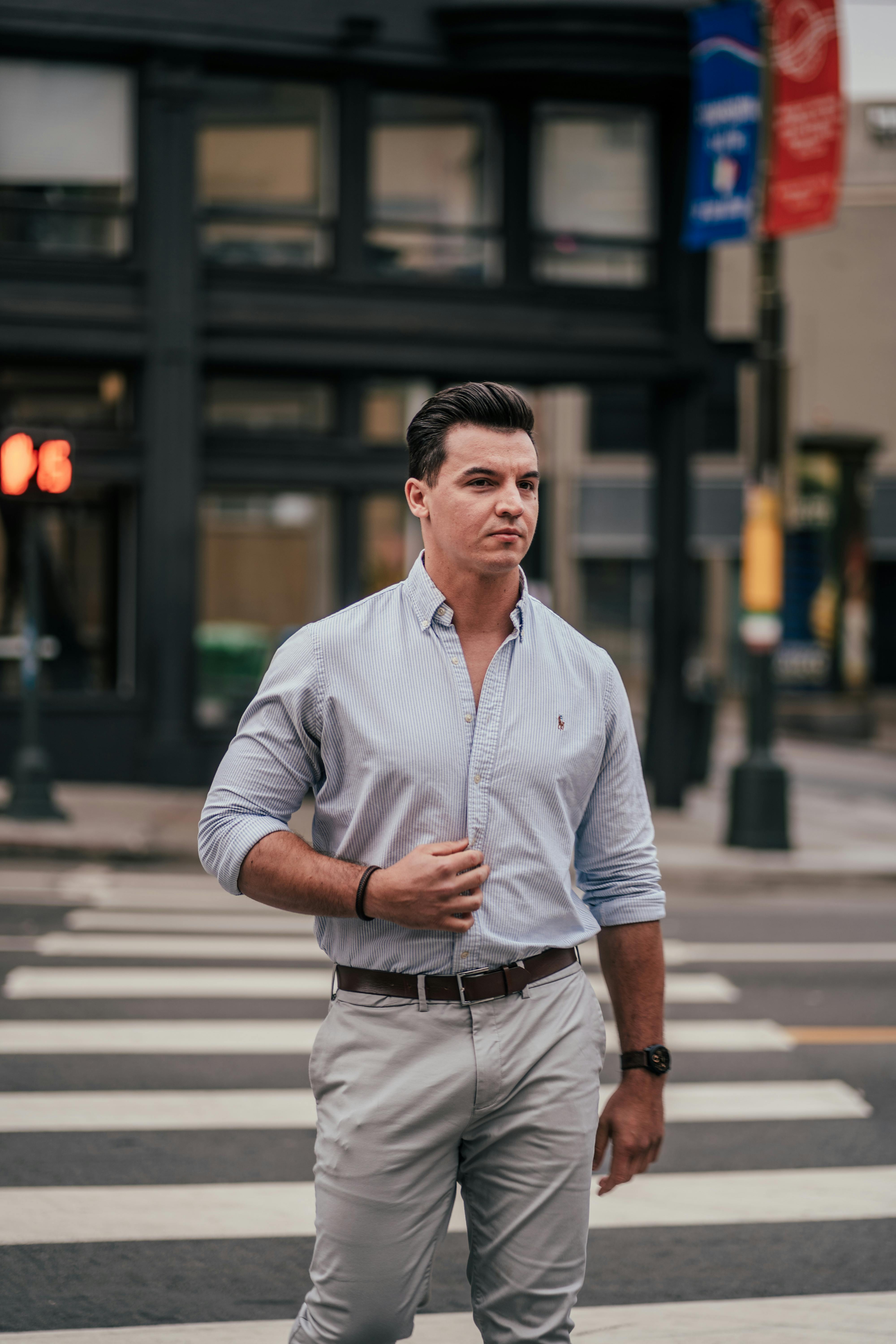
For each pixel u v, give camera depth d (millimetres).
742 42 13305
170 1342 3859
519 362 16031
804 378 31766
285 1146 5484
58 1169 5176
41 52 15242
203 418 15727
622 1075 2861
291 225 15852
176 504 15516
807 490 24984
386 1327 2715
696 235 13852
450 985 2652
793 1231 4840
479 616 2746
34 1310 4047
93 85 15430
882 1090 6469
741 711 28984
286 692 2717
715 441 29125
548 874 2717
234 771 2750
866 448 25047
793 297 31703
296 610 16297
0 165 15352
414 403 16641
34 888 11195
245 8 15297
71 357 15367
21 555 15742
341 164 15766
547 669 2770
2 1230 4625
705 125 13664
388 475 16234
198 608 15703
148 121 15398
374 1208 2658
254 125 15750
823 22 12734
